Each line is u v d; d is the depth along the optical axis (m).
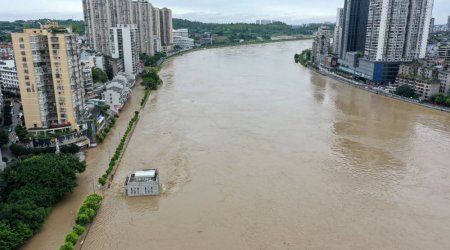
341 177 140.12
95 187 130.62
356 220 112.94
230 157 156.38
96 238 104.19
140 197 124.88
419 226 110.62
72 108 164.62
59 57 157.38
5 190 115.69
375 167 149.38
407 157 159.88
